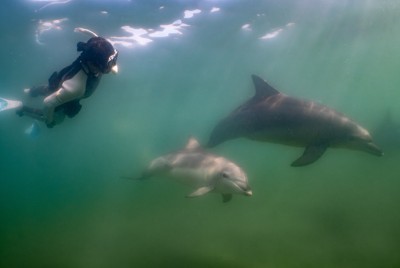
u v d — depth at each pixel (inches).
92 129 1748.3
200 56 781.3
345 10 593.0
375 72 1309.1
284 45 784.9
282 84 1283.2
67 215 583.5
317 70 1133.1
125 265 289.0
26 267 306.8
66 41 604.4
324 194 552.7
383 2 575.8
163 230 403.9
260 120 347.6
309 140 331.3
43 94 203.2
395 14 651.5
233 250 305.7
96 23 548.4
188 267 268.8
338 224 369.1
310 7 563.2
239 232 369.7
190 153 350.0
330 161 1547.7
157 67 824.3
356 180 687.1
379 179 661.9
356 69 1216.2
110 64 160.7
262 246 311.3
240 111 366.3
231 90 1210.0
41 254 347.3
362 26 710.5
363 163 1058.7
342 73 1253.7
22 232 471.8
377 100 2203.5
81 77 160.4
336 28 695.7
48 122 180.4
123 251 331.6
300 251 289.9
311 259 270.2
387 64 1194.0
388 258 260.2
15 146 2087.8
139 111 1423.5
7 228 522.3
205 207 523.8
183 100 1318.9
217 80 1047.0
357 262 257.8
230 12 556.7
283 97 343.0
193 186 332.5
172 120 1921.8
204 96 1279.5
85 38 592.7
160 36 630.5
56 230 461.1
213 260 280.7
